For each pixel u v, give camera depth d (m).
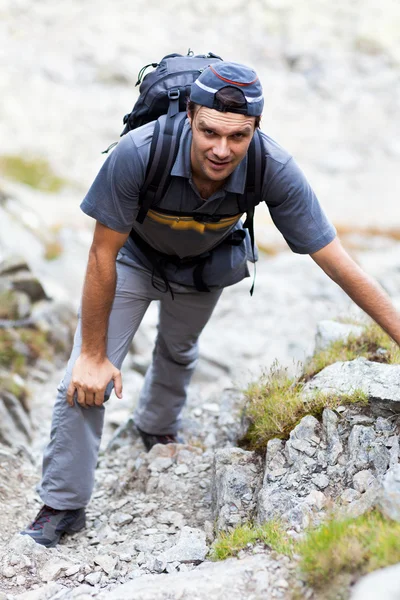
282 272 12.23
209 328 10.04
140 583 3.18
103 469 4.98
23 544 3.62
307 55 35.66
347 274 3.45
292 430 3.83
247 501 3.77
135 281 4.02
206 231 3.58
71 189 21.12
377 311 3.45
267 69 34.94
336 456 3.65
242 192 3.35
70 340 8.12
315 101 32.81
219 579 3.02
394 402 3.64
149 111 3.44
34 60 31.05
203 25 37.44
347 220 22.70
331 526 2.97
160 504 4.29
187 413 5.75
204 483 4.42
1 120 25.67
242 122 3.07
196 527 4.00
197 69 3.49
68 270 11.49
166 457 4.71
